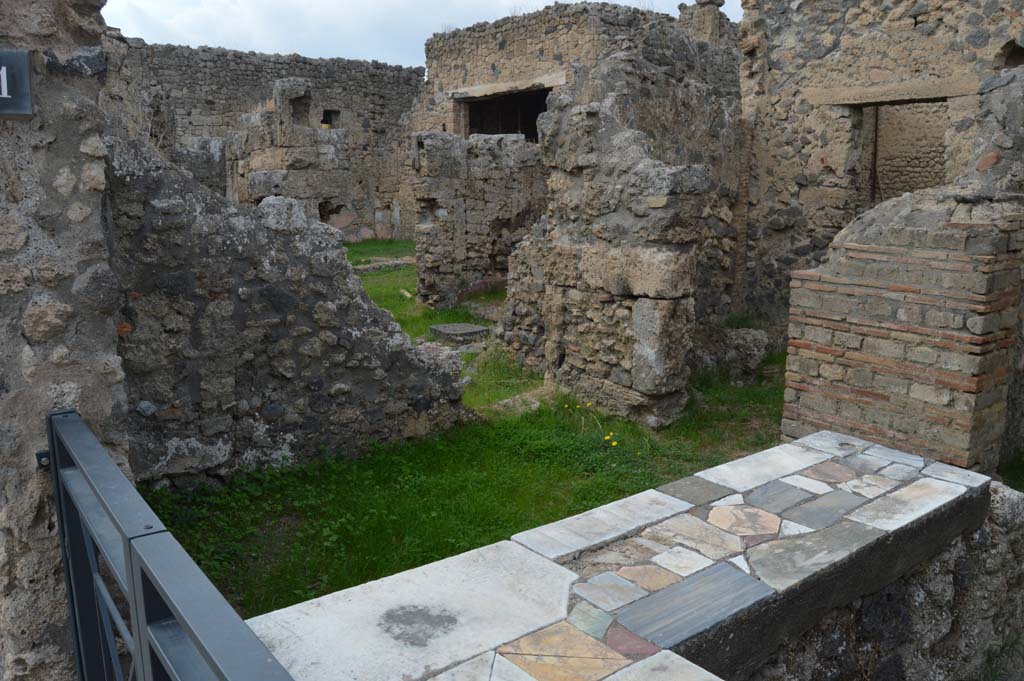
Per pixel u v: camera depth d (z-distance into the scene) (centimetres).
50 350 258
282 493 475
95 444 229
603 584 279
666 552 307
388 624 249
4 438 253
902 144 1454
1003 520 406
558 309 734
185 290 451
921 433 464
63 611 270
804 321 512
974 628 406
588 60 1748
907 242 465
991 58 783
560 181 730
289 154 1538
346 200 1644
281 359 497
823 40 916
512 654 236
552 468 544
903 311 463
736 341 860
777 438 637
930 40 828
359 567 393
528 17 1881
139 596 169
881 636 348
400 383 560
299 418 510
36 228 252
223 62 2256
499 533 435
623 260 655
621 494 507
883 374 477
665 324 636
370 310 540
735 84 967
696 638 250
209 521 432
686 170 638
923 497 365
